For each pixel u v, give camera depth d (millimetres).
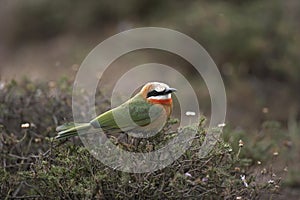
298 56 20969
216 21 22266
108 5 25781
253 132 13570
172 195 8547
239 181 9156
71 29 25969
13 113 11562
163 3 25188
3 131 10906
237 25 21672
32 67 22609
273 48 21141
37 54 24312
